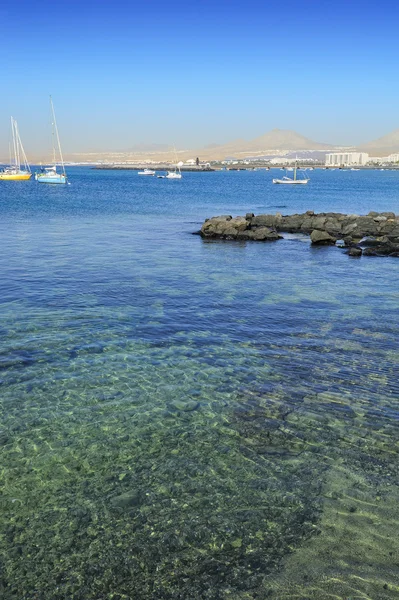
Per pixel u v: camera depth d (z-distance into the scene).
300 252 32.75
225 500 7.71
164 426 9.96
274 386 11.80
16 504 7.60
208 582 6.21
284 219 47.94
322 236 36.50
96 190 103.12
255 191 106.19
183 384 11.88
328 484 8.10
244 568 6.41
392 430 9.84
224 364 13.10
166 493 7.88
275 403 10.95
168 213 58.25
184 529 7.09
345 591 6.05
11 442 9.31
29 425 9.92
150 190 107.25
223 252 32.00
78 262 26.80
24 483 8.11
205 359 13.43
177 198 83.75
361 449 9.15
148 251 31.41
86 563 6.51
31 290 20.45
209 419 10.23
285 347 14.42
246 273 25.19
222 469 8.52
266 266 27.34
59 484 8.10
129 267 25.88
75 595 6.05
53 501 7.68
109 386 11.72
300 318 17.28
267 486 8.05
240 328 16.09
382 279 24.28
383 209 66.62
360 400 11.11
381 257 31.12
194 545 6.80
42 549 6.73
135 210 61.09
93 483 8.13
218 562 6.51
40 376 12.18
